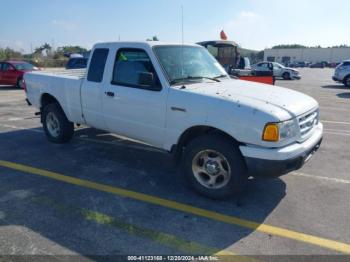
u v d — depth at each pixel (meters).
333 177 4.66
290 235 3.20
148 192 4.16
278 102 3.71
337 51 82.38
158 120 4.24
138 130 4.57
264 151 3.40
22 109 10.44
